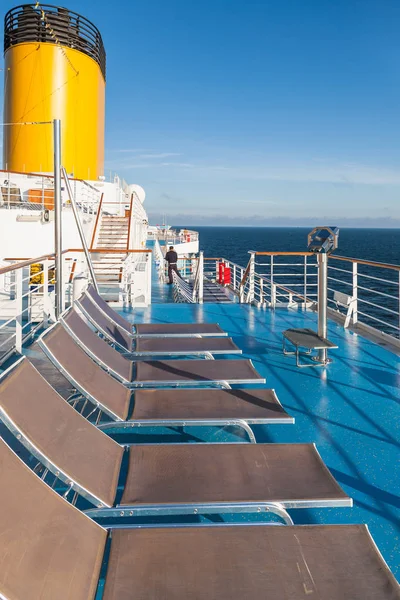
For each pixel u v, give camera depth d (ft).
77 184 44.88
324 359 16.84
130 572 5.29
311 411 12.76
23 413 7.00
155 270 61.67
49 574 4.93
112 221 48.88
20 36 46.65
